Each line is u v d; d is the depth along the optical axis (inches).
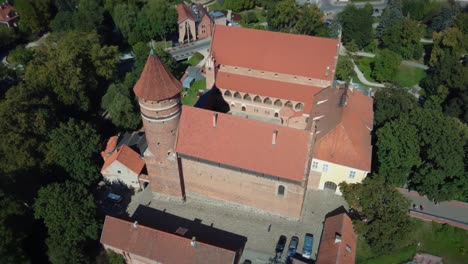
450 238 2381.9
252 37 3213.6
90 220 2224.4
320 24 4662.9
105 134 3294.8
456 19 4808.1
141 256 2143.2
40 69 3127.5
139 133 3083.2
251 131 2281.0
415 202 2578.7
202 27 4906.5
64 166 2549.2
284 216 2455.7
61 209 2129.7
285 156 2222.0
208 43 4837.6
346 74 3919.8
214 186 2486.5
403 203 2255.2
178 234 2230.6
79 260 2158.0
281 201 2370.8
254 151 2272.4
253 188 2378.2
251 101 3265.3
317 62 3053.6
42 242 2290.8
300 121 3080.7
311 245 2261.3
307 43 3090.6
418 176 2506.2
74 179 2600.9
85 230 2193.7
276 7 4790.8
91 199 2265.0
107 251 2279.8
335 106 2682.1
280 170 2222.0
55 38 4256.9
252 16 5344.5
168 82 2112.5
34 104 2731.3
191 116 2358.5
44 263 2237.9
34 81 3080.7
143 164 2706.7
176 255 2098.9
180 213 2522.1
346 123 2492.6
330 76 3016.7
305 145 2188.7
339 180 2532.0
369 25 4638.3
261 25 5221.5
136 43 4635.8
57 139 2536.9
